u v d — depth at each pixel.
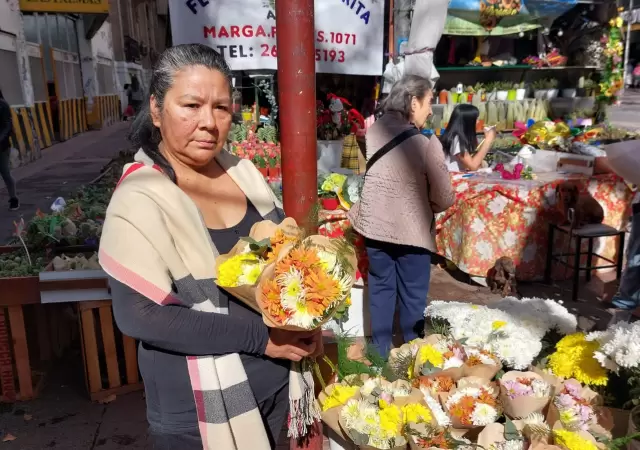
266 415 1.62
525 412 1.79
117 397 3.17
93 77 19.38
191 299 1.37
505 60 7.14
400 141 2.99
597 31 7.34
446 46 6.99
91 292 3.02
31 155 12.26
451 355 2.05
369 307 3.51
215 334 1.35
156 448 1.52
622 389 1.96
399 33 5.57
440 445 1.71
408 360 2.16
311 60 1.95
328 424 1.89
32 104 12.77
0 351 3.04
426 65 5.12
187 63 1.38
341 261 1.38
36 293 2.98
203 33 4.91
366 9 5.29
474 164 4.72
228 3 4.88
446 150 4.87
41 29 14.73
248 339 1.39
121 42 24.61
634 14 8.33
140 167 1.41
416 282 3.16
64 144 15.36
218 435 1.41
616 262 5.04
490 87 7.16
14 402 3.12
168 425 1.47
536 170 5.22
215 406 1.41
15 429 2.86
